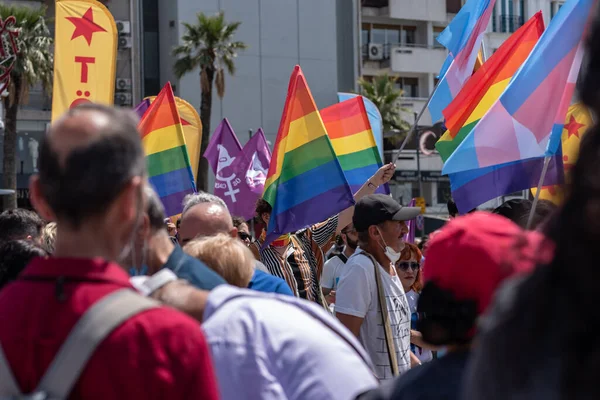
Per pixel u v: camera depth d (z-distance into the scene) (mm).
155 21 37375
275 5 38156
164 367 1688
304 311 2307
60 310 1721
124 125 1818
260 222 5762
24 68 25328
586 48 1331
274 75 38062
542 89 4789
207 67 31625
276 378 2117
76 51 6789
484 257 1913
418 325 2125
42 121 33188
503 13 38156
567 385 1273
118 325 1686
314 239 5707
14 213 4320
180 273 2691
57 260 1791
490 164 4770
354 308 3965
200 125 7953
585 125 5785
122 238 1849
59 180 1747
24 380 1699
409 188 41188
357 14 40094
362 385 2094
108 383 1647
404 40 42125
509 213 3936
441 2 41469
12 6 25797
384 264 4199
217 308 2268
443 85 6457
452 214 6055
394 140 38156
